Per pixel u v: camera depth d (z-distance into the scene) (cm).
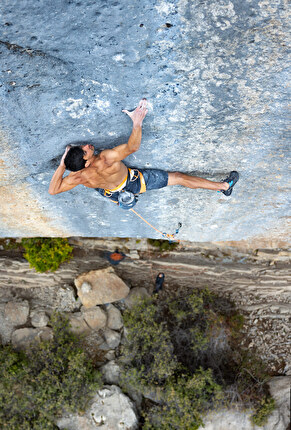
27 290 1054
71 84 401
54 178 443
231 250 1048
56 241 966
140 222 749
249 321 1088
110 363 1017
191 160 523
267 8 324
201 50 366
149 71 386
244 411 988
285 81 395
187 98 420
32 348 1000
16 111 427
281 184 593
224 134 475
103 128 459
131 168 521
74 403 955
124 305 1062
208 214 709
